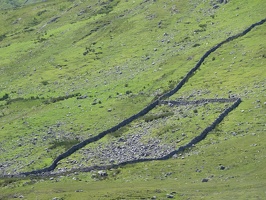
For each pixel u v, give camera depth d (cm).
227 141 8850
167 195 6850
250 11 15112
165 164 8544
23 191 8312
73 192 7731
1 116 13275
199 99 10912
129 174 8438
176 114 10594
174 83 12281
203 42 14275
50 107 12938
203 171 7850
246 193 6612
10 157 10244
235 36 13725
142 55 14938
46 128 11431
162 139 9594
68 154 9881
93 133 10644
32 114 12688
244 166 7662
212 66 12606
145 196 6950
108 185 7950
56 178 8862
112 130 10644
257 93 10456
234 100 10350
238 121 9506
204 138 9262
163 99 11500
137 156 9175
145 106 11438
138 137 9994
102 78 14262
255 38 13288
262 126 9069
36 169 9406
